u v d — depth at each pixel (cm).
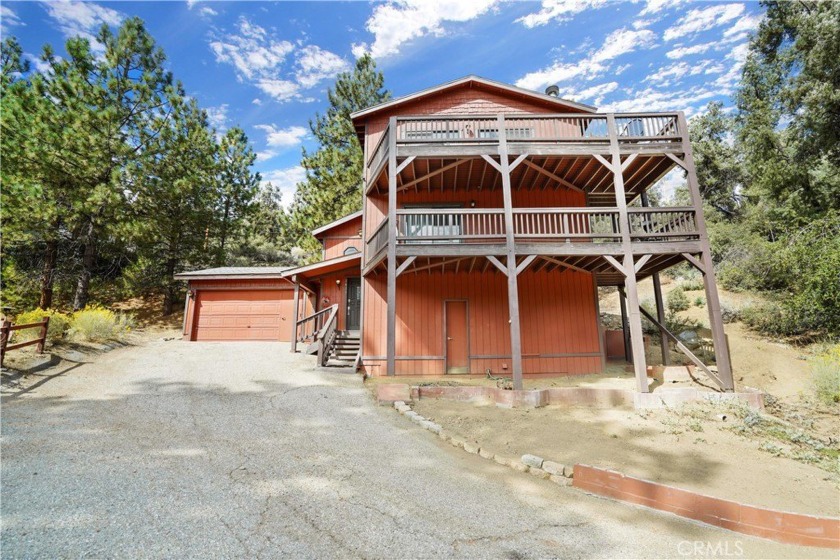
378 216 1229
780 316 1268
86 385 771
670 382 977
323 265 1256
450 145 984
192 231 1992
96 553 288
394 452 548
